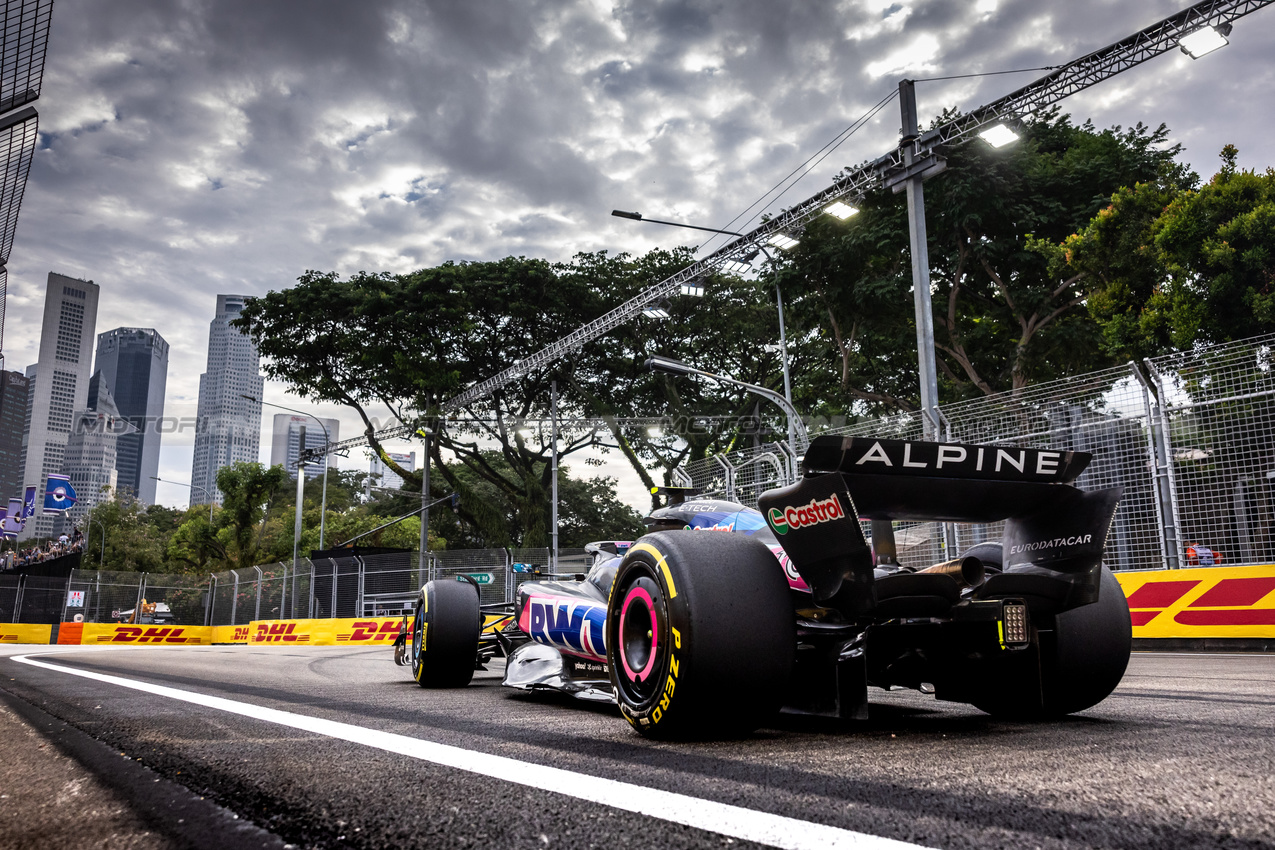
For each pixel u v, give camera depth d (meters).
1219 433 7.68
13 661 7.20
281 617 21.98
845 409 22.48
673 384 30.47
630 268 31.25
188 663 7.54
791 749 1.92
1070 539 2.41
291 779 1.54
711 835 1.11
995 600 2.33
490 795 1.38
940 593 2.29
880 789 1.39
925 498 2.33
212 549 43.03
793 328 22.50
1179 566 7.83
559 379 31.80
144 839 1.13
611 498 40.62
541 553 18.33
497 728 2.42
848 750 1.89
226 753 1.86
